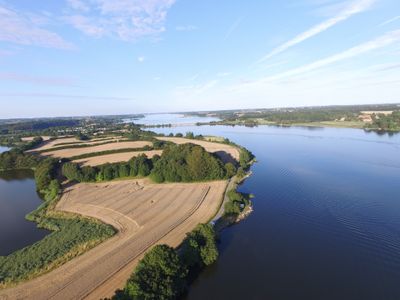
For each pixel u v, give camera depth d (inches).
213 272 2145.7
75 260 2235.5
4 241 2738.7
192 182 4266.7
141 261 1907.0
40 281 1994.3
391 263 2199.8
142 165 4653.1
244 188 4015.8
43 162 5369.1
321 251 2388.0
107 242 2507.4
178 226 2780.5
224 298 1881.2
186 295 1910.7
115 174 4665.4
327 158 5561.0
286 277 2075.5
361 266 2181.3
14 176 5536.4
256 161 5615.2
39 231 2933.1
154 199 3597.4
